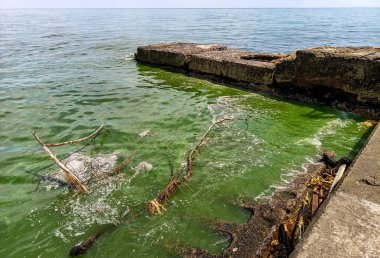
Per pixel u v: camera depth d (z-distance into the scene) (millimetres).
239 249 3783
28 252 4023
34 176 5727
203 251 3863
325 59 8742
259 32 35969
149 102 9766
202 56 12484
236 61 11203
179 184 5332
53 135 7473
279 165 5887
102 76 13453
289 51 22406
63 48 22641
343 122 7926
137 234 4238
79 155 6465
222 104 9484
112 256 3896
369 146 4980
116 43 25578
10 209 4836
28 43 25594
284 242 3879
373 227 3133
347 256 2795
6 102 9898
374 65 7891
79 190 5262
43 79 12977
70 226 4445
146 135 7352
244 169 5793
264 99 9930
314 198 4672
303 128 7598
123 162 5996
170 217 4555
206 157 6285
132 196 5109
